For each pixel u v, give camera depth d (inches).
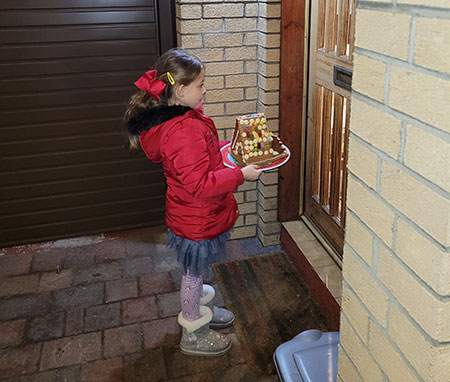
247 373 91.7
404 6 34.3
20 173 131.6
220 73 119.0
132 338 101.2
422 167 34.7
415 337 38.7
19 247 136.6
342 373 53.4
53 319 107.2
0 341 100.8
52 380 91.1
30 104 126.3
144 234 142.0
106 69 127.7
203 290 98.7
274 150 92.4
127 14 124.0
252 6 115.1
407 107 35.4
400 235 38.7
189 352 95.5
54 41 122.3
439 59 31.4
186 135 75.1
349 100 98.2
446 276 34.3
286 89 117.0
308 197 127.2
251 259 127.3
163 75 76.8
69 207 138.1
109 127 133.2
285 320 105.1
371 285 44.4
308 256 115.0
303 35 113.0
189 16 112.8
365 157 42.4
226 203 86.2
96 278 121.6
